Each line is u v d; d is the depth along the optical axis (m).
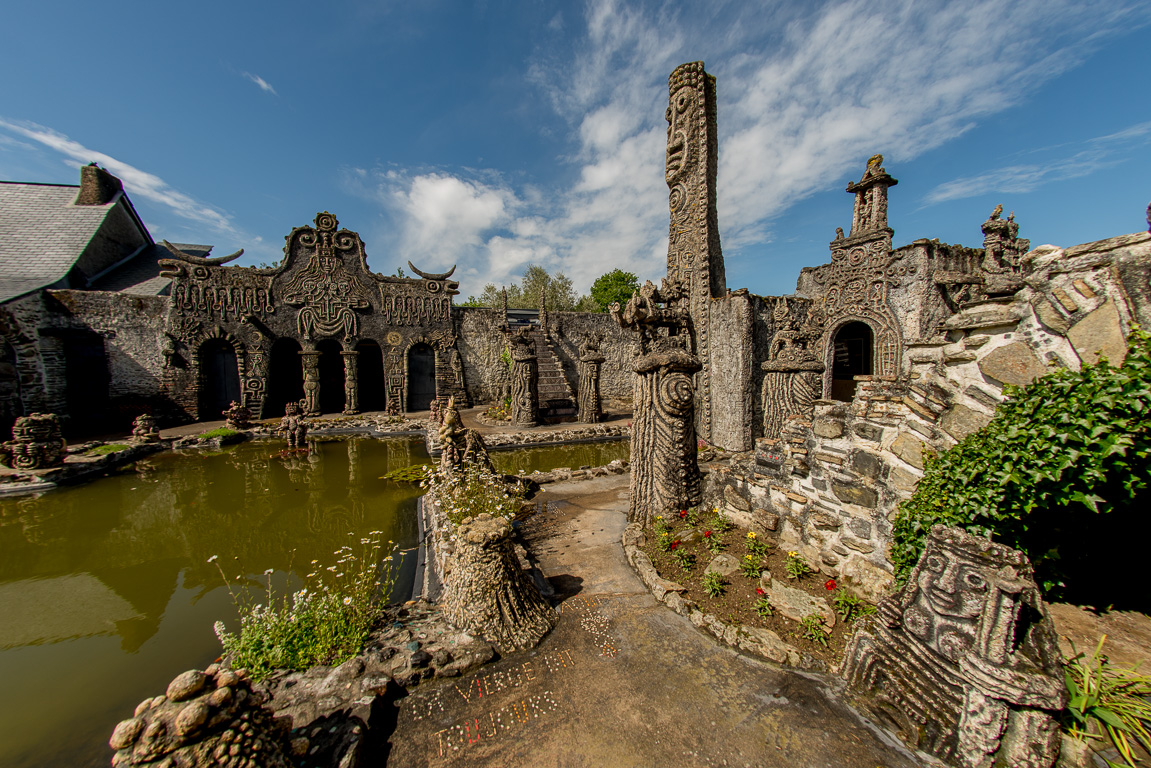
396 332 19.66
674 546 4.77
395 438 14.69
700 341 10.73
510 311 32.12
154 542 6.52
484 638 3.36
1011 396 2.73
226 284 16.97
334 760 2.29
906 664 2.45
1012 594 2.06
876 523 3.58
